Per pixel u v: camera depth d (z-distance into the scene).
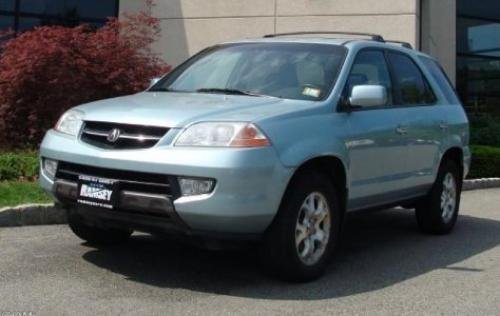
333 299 5.31
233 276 5.82
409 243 7.53
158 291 5.34
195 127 5.12
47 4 16.62
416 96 7.41
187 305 5.02
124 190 5.18
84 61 10.16
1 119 10.43
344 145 5.88
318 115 5.76
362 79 6.50
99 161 5.25
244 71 6.46
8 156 9.42
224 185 4.95
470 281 6.00
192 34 15.23
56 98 10.24
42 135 10.45
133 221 5.21
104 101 6.02
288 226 5.36
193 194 4.98
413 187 7.16
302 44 6.68
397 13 14.76
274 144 5.19
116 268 5.92
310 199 5.59
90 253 6.36
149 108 5.48
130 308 4.90
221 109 5.41
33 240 6.73
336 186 6.01
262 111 5.43
